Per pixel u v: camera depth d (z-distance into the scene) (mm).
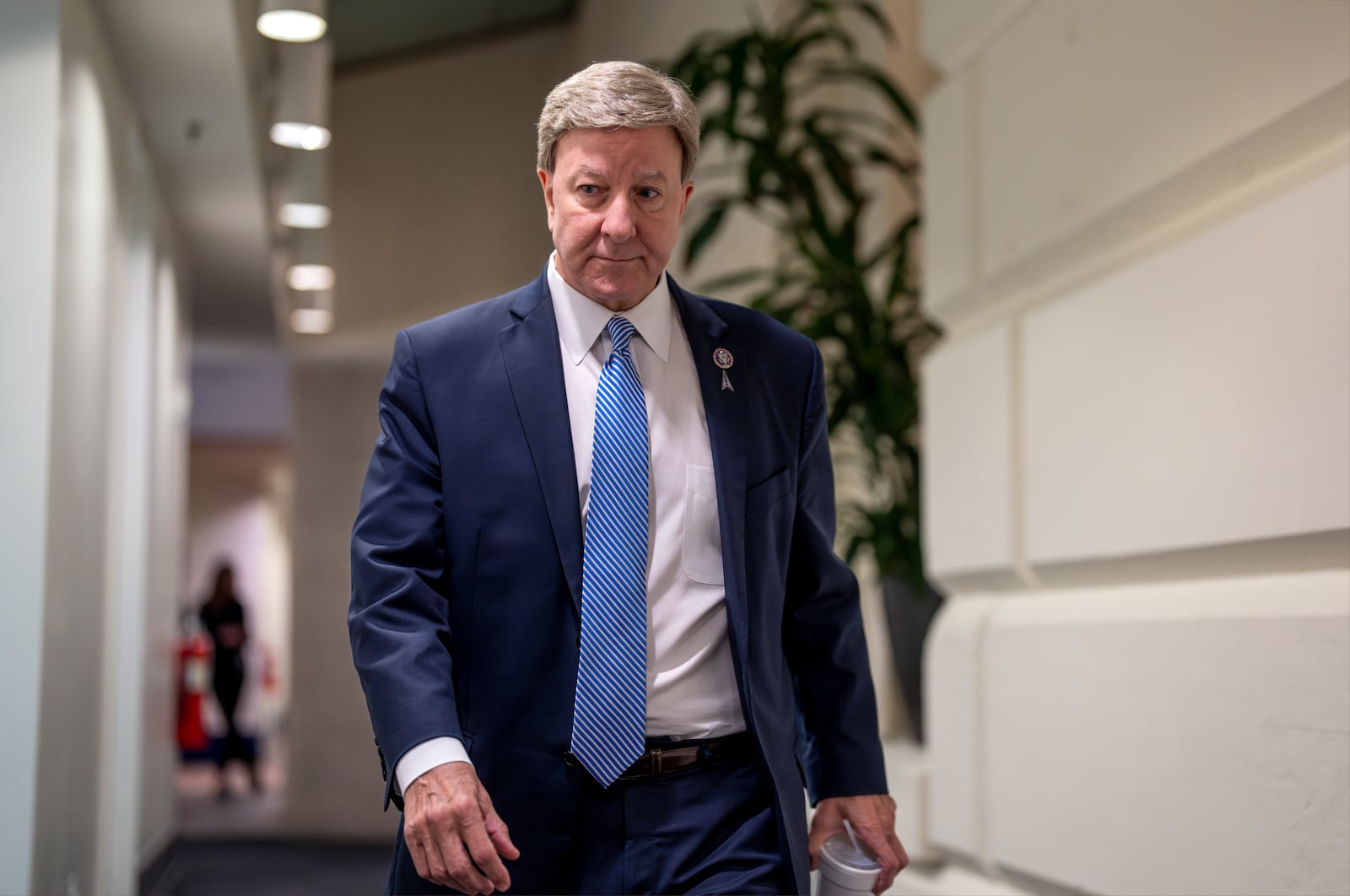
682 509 1559
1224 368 1982
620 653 1475
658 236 1519
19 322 2902
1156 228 2311
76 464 3260
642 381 1594
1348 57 1746
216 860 7176
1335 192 1759
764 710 1547
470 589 1507
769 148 3693
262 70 4879
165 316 5594
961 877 2928
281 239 6586
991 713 2732
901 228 3666
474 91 8750
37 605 2842
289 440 9008
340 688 8789
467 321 1607
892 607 3611
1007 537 2713
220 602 11094
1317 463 1779
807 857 1561
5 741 2805
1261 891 1860
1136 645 2203
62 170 3023
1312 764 1772
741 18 5199
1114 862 2238
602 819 1466
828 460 1759
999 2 2768
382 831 8641
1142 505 2213
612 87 1495
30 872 2779
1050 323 2537
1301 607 1836
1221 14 2020
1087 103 2426
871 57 4594
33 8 2996
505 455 1527
